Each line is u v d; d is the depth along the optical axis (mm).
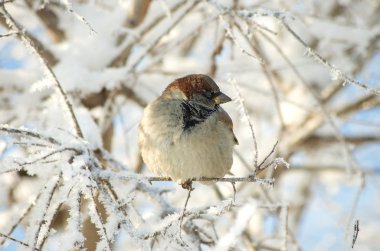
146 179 6848
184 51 13297
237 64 11180
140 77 11141
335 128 9672
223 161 7590
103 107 10617
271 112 13844
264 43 13500
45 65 6668
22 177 10078
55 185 6176
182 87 7719
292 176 15883
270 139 13414
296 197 15547
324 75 13383
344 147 9703
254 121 13867
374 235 13758
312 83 13406
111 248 5879
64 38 11266
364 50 12234
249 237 8656
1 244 6289
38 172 6801
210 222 7637
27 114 10102
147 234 6246
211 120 7539
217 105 7840
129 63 10680
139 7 10773
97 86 10094
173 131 7453
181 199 13250
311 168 14438
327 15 13336
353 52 13172
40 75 10312
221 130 7574
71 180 6105
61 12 11078
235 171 12961
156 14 10742
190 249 6363
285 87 13570
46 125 9305
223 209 6344
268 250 9078
